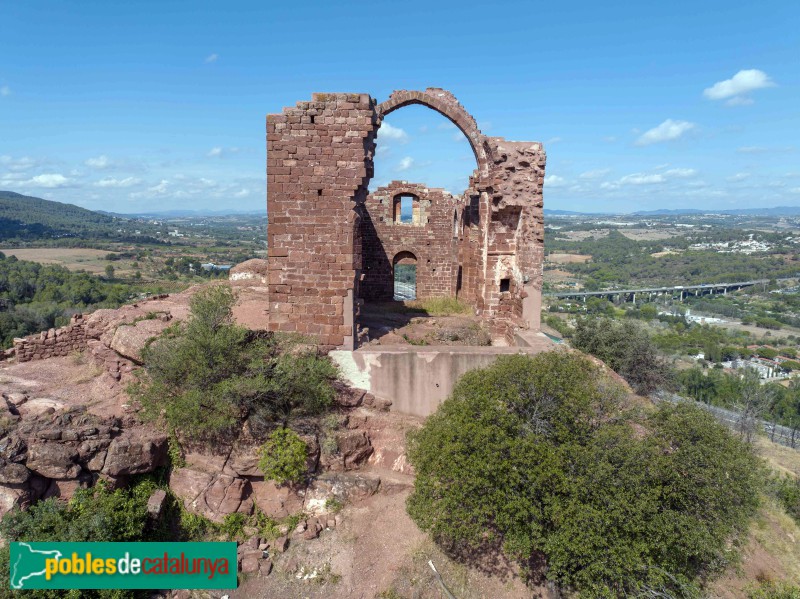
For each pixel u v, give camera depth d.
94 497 10.95
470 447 9.88
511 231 17.28
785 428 45.09
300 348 13.12
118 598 9.82
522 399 10.60
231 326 12.42
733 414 43.12
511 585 10.45
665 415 10.88
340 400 13.50
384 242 25.95
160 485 11.77
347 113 12.98
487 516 11.32
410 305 23.30
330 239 13.42
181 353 11.76
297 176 13.23
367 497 12.20
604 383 12.00
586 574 8.93
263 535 11.44
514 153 16.19
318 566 10.75
